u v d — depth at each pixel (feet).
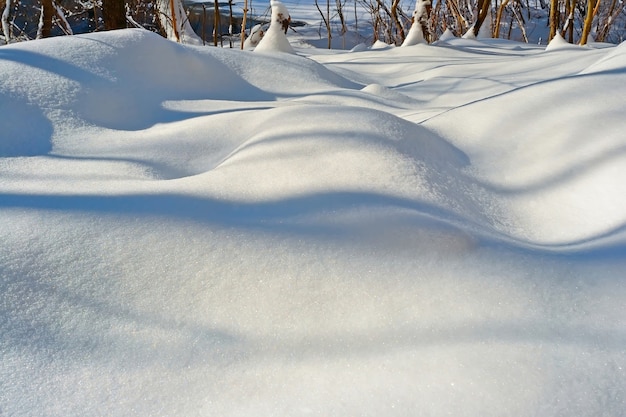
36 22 33.71
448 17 39.63
